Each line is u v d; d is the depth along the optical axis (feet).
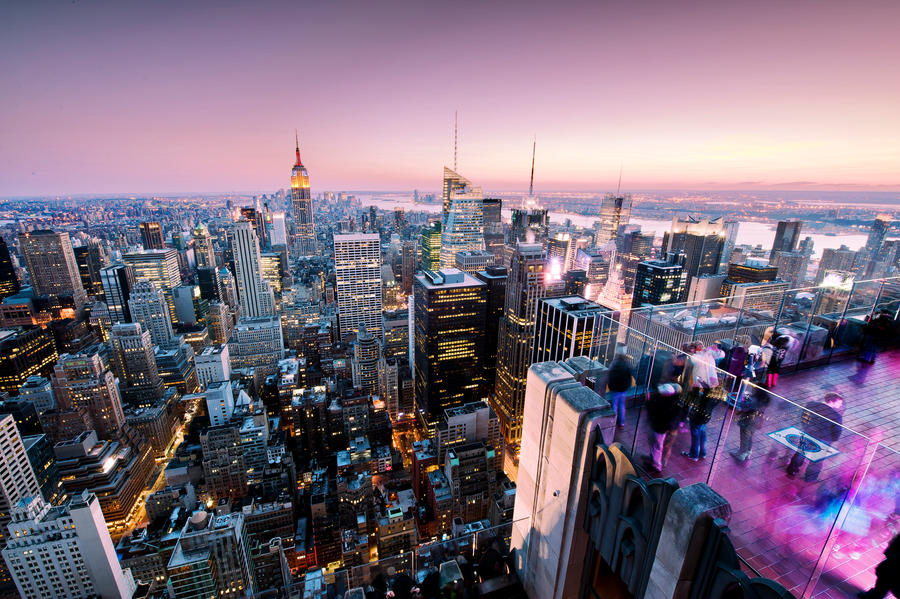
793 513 25.81
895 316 44.88
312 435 486.79
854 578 22.80
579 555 32.37
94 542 244.42
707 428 29.89
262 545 267.80
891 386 41.81
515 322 476.54
